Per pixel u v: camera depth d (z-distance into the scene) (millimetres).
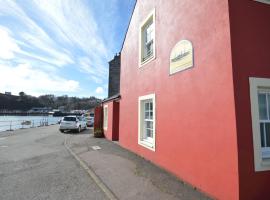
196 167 4852
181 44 5715
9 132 19531
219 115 4207
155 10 7648
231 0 4125
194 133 4977
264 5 4445
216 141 4258
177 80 5828
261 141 4242
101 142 12781
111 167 6824
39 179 5715
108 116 14719
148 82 7898
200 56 4891
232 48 3986
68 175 6066
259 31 4305
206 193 4488
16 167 7012
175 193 4633
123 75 11539
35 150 10266
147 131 8578
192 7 5289
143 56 8836
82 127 23094
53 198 4449
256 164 3844
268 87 4262
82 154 9109
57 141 13508
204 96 4684
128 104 10352
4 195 4617
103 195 4605
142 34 8977
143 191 4777
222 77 4168
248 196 3711
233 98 3871
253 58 4152
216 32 4395
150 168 6602
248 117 3922
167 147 6242
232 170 3826
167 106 6344
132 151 9445
